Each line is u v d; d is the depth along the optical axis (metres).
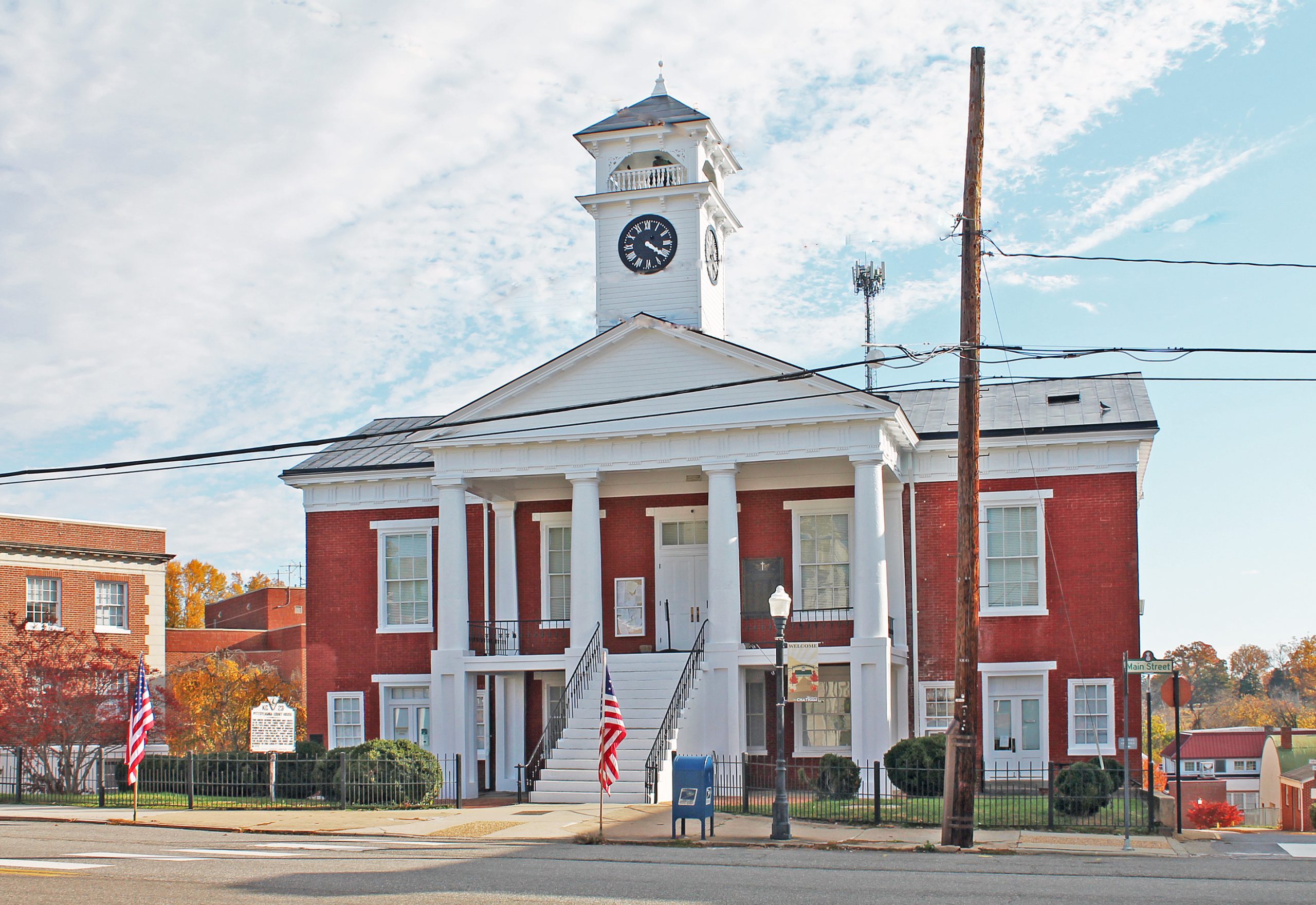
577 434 35.06
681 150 40.47
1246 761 79.00
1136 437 35.50
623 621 37.94
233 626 76.00
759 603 36.97
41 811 28.33
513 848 21.64
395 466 40.59
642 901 14.56
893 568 36.50
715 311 41.38
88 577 47.03
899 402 41.22
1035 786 34.81
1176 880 17.19
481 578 39.56
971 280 23.56
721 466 34.19
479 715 39.03
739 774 32.16
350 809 29.19
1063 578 35.72
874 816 25.78
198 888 15.34
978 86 23.84
